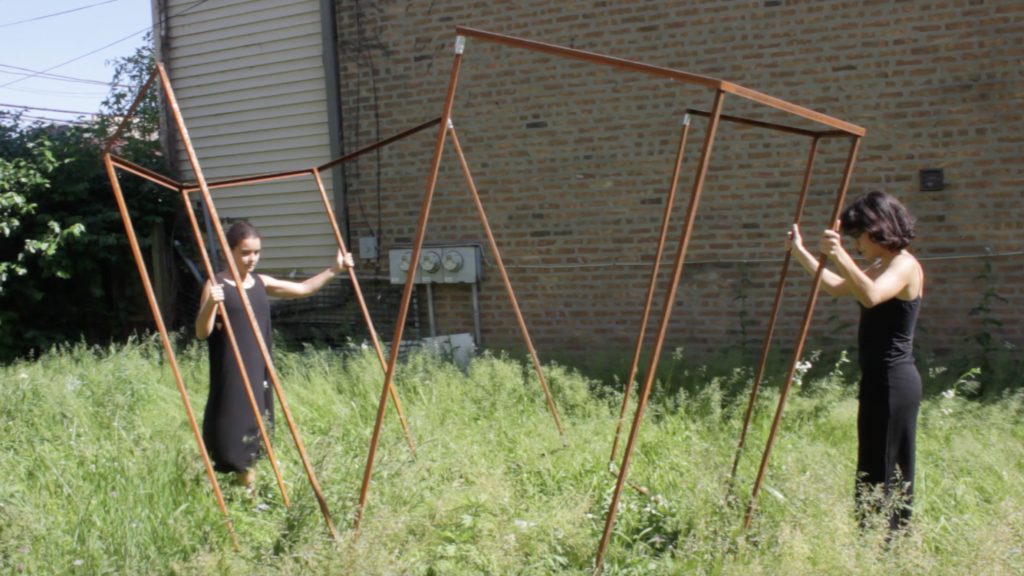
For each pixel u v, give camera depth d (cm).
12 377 593
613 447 390
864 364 320
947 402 464
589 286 729
